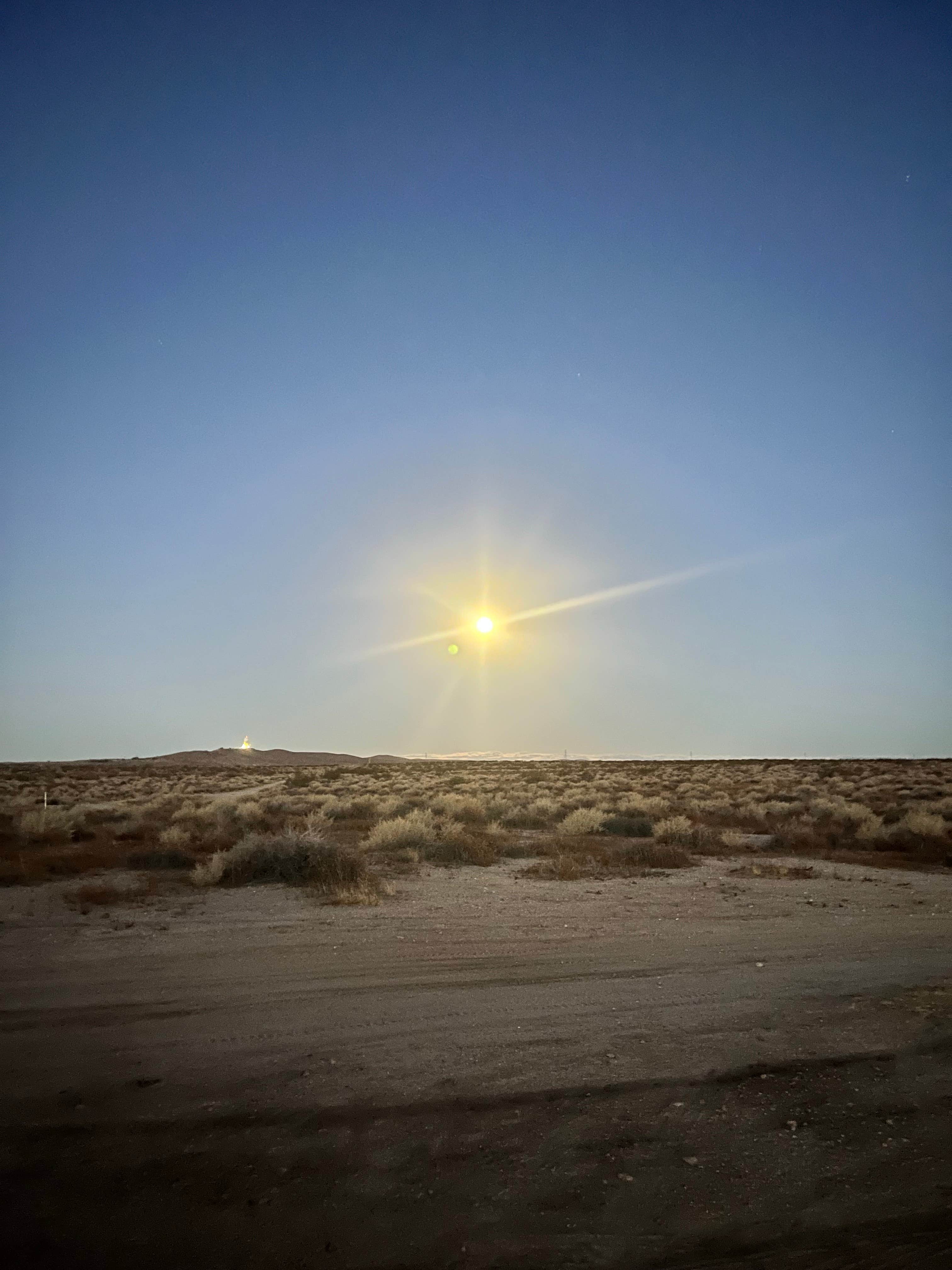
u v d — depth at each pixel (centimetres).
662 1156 550
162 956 1089
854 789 5262
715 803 4159
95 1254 447
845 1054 729
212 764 17588
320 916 1372
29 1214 482
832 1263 442
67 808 3475
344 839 2702
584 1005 876
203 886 1677
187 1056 729
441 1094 646
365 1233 466
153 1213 484
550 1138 575
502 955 1099
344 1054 733
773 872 1912
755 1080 674
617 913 1402
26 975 996
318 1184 515
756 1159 546
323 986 950
